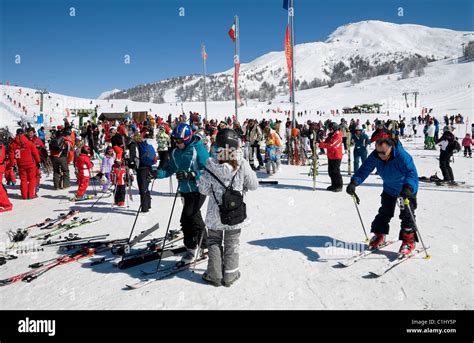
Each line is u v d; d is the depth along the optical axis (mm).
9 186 11875
